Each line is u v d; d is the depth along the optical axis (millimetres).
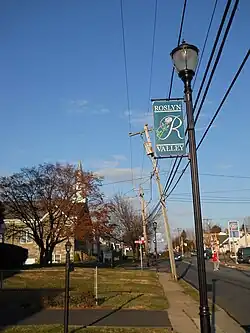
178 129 8828
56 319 12656
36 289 20500
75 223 41906
